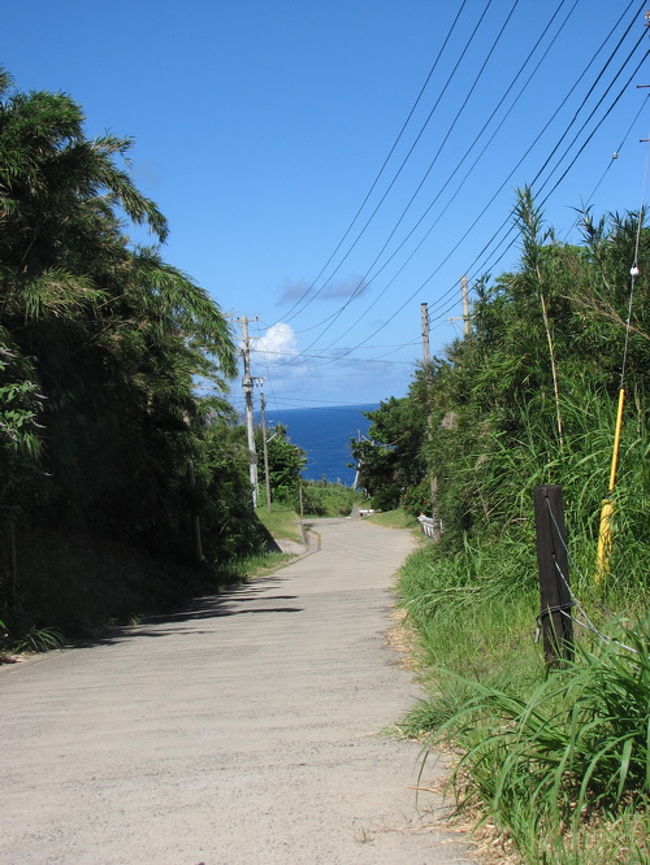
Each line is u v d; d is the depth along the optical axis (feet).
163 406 67.21
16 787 14.75
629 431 28.02
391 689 21.48
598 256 35.12
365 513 267.39
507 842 10.97
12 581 40.63
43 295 38.45
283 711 19.67
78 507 57.31
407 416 187.62
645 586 24.04
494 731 14.08
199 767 15.35
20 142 38.22
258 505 217.36
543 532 17.08
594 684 11.81
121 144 42.86
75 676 27.76
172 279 53.57
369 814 12.49
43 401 42.91
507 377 33.96
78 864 11.24
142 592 62.80
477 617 27.27
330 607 52.29
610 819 10.81
